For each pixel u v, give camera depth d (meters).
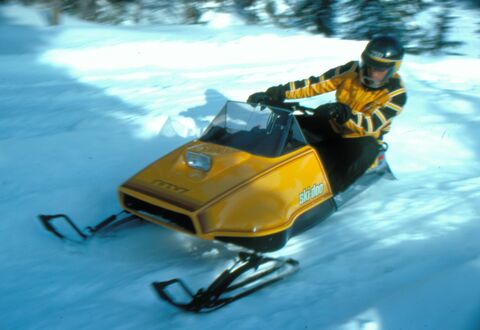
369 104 4.27
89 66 9.60
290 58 10.97
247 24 16.91
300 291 3.04
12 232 3.68
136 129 5.72
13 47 10.89
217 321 2.76
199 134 5.74
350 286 3.04
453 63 11.15
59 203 4.12
